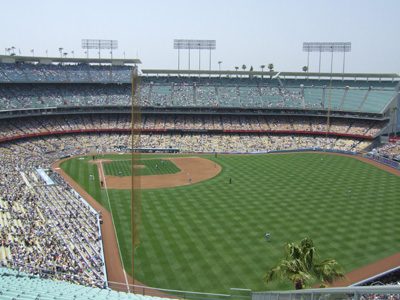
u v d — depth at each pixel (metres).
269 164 86.88
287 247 24.80
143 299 20.77
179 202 57.41
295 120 118.00
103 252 39.91
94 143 105.50
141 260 38.66
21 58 112.19
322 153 101.81
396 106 106.44
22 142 94.00
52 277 30.44
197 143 109.44
